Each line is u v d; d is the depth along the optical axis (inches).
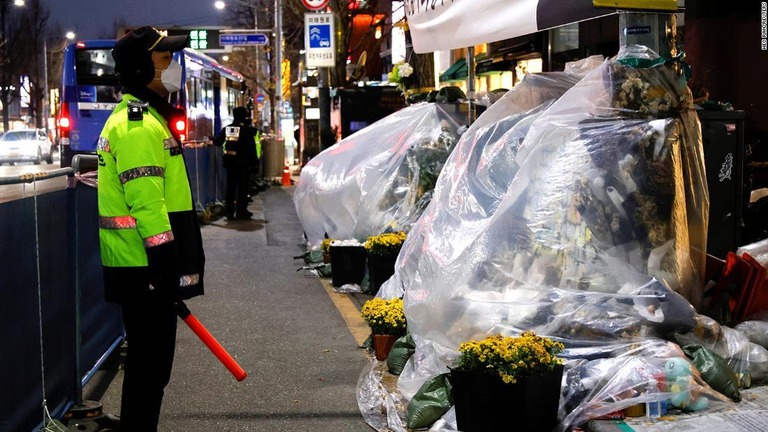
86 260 235.8
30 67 2583.7
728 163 242.5
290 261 458.3
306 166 438.0
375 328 254.8
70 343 215.3
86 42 807.7
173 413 216.7
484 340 185.8
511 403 175.5
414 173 382.0
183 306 181.9
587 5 215.5
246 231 595.2
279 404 223.1
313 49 750.5
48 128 2487.7
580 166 208.5
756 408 184.7
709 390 185.2
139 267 176.4
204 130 972.6
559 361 182.4
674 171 207.8
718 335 200.4
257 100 2186.3
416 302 217.8
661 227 206.4
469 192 236.7
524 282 206.7
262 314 328.8
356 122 776.9
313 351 274.5
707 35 342.0
